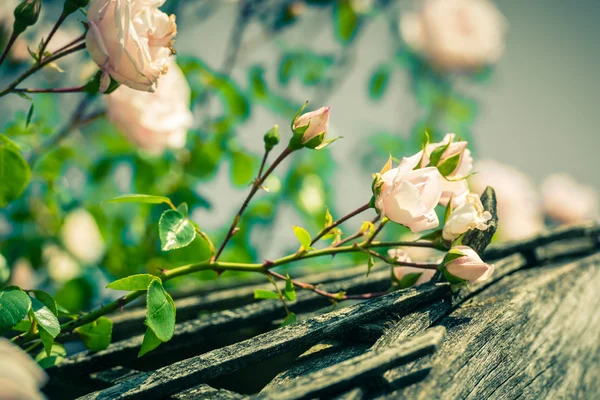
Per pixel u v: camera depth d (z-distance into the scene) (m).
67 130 1.06
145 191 1.16
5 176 0.86
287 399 0.73
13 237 1.17
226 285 1.12
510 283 0.97
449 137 0.87
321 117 0.85
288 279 0.88
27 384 0.65
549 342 0.92
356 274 1.08
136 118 1.00
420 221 0.83
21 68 1.12
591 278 1.05
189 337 0.94
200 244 1.13
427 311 0.87
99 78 0.83
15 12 0.81
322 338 0.83
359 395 0.75
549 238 1.06
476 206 0.86
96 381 0.89
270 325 0.97
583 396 0.93
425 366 0.78
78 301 1.14
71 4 0.81
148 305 0.79
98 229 1.17
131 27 0.80
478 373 0.82
